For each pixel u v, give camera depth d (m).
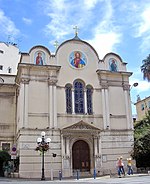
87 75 42.53
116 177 31.75
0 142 42.72
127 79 44.22
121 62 44.91
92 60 43.47
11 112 44.25
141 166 41.16
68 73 41.66
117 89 43.31
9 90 45.19
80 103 41.31
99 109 41.62
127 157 40.50
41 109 38.81
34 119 38.16
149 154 40.16
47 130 38.19
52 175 33.56
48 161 37.16
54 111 39.16
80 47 43.41
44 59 41.16
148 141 40.12
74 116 40.12
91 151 39.44
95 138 39.56
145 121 49.12
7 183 24.28
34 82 39.59
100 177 34.09
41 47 41.44
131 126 42.19
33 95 39.03
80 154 39.34
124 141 41.12
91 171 38.72
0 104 44.16
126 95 43.41
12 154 32.97
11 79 48.19
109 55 44.59
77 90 41.72
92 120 40.78
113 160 39.72
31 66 39.69
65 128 38.47
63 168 37.19
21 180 31.14
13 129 43.53
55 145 38.00
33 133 37.53
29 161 36.41
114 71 43.66
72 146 39.16
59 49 42.25
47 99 39.50
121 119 42.06
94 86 42.38
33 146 37.06
